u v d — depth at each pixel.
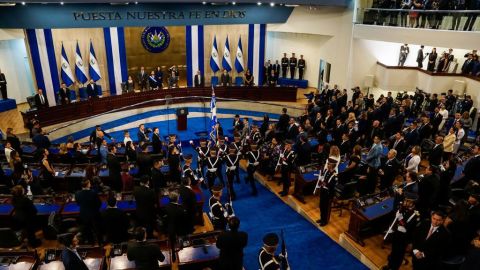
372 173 9.33
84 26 16.39
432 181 7.90
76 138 16.45
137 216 8.01
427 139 12.69
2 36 16.23
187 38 20.72
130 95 18.98
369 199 8.81
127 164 10.91
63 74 18.30
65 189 10.35
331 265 8.16
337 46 19.95
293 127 13.43
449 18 15.19
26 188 9.19
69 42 19.92
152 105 19.78
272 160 11.96
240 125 14.79
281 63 23.52
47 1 13.51
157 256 5.82
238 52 21.80
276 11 20.56
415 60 19.42
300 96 21.58
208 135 16.94
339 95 16.70
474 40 14.51
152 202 7.82
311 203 10.56
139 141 13.02
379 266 7.80
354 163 9.49
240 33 23.39
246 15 19.88
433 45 15.78
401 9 16.61
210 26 22.58
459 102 15.23
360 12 18.34
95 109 17.92
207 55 23.19
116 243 7.46
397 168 9.80
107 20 16.69
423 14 15.95
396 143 11.43
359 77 19.70
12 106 18.20
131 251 5.78
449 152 11.73
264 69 22.52
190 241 7.02
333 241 8.98
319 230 9.45
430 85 17.11
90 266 6.23
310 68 23.30
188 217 7.95
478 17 14.38
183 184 7.98
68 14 15.90
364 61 19.45
